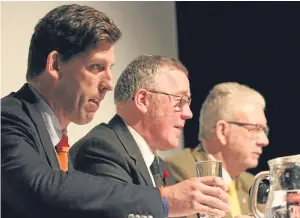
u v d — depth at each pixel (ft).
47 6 10.03
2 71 9.25
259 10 13.24
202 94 13.06
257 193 6.33
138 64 7.43
